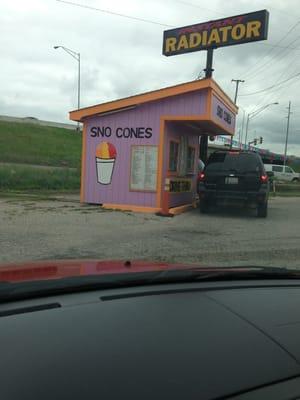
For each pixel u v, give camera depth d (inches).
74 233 376.8
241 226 466.3
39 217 454.6
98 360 68.1
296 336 82.5
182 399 61.4
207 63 700.0
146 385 63.6
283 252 334.0
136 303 87.2
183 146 623.2
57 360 66.9
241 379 67.6
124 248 326.3
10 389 59.4
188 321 82.8
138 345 73.1
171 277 99.7
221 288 100.4
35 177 869.8
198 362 70.7
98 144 571.5
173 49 723.4
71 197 702.5
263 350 76.4
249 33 645.3
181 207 586.6
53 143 2222.0
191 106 528.4
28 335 72.1
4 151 1760.6
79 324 77.1
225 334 80.0
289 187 1376.7
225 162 541.0
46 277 91.4
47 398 58.7
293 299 99.9
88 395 60.2
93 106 561.0
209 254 317.7
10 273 96.6
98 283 91.4
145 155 549.3
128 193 560.1
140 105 546.3
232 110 679.7
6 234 357.1
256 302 95.6
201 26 690.2
